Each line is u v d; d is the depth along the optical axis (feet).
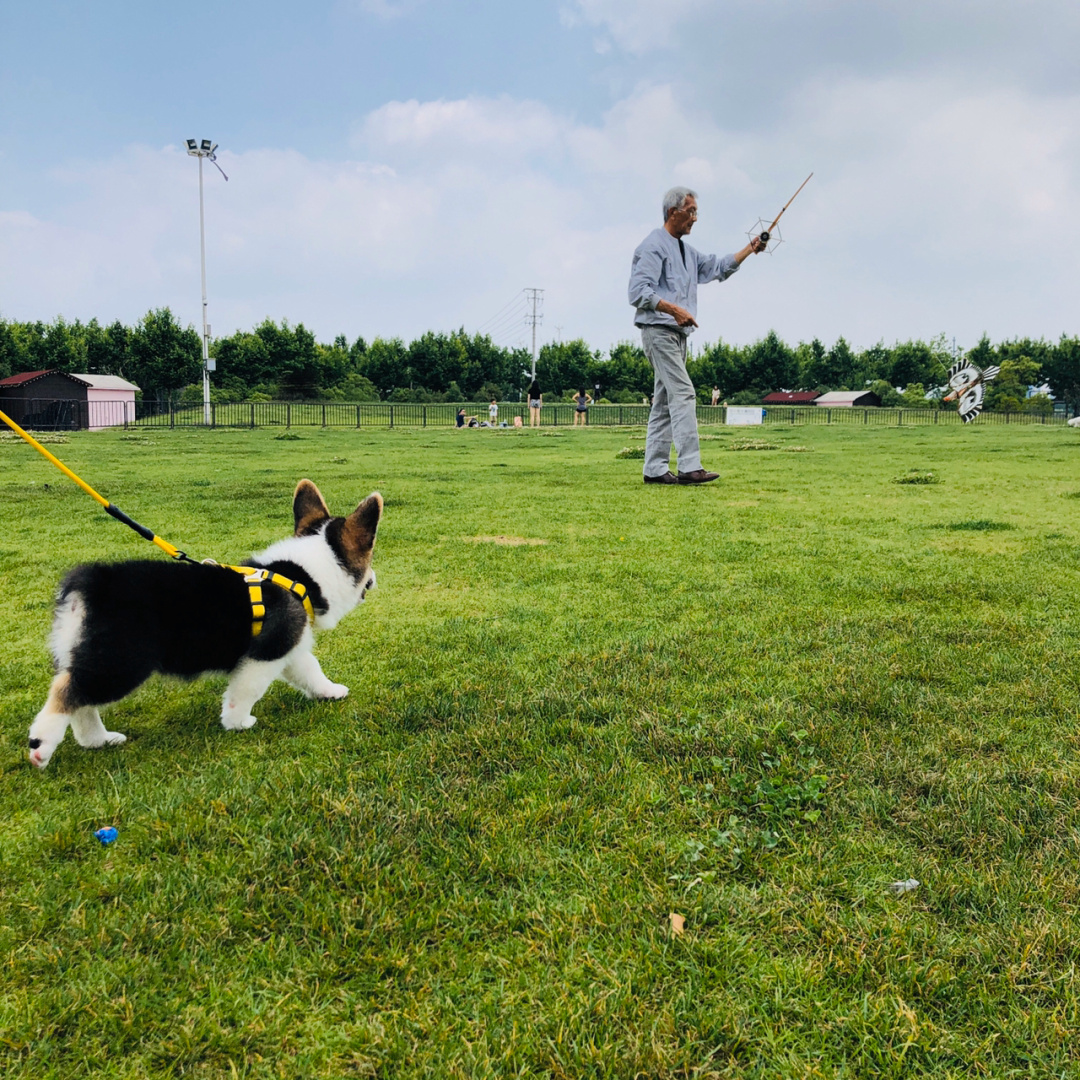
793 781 8.34
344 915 6.29
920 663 11.87
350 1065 5.06
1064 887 6.53
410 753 9.21
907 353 241.96
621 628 14.39
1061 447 68.23
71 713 8.98
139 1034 5.27
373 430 113.50
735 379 243.19
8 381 121.90
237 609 9.73
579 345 245.86
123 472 45.14
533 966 5.82
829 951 5.90
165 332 176.86
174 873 6.88
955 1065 5.01
